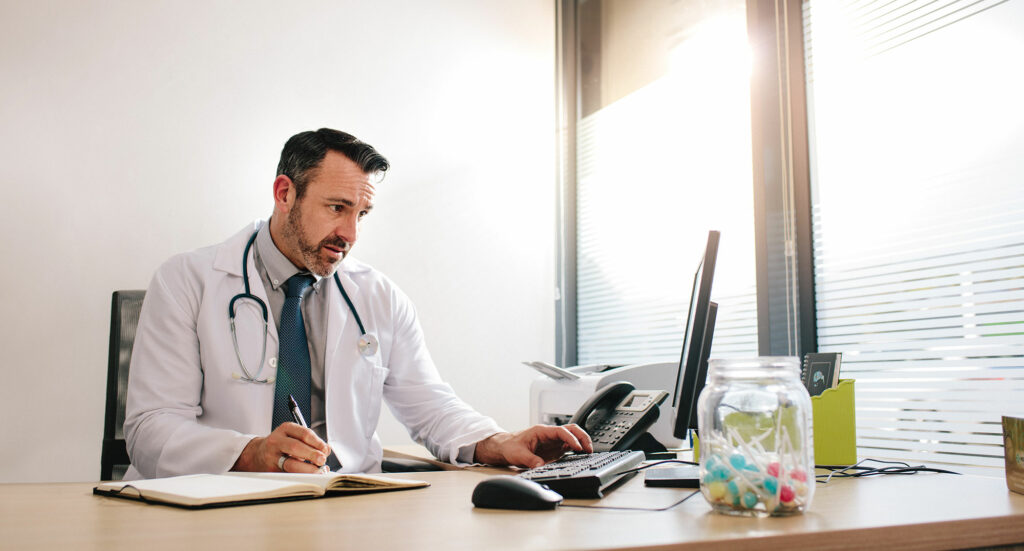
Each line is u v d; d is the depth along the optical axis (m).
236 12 2.40
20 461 2.02
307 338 1.58
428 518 0.70
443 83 2.70
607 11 2.84
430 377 1.71
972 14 1.63
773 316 2.01
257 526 0.66
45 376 2.07
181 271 1.55
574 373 2.01
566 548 0.54
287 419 1.48
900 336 1.75
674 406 1.35
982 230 1.58
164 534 0.62
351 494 0.90
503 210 2.76
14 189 2.08
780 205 2.03
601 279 2.79
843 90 1.92
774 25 2.09
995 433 1.54
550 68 2.91
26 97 2.12
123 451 1.63
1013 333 1.51
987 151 1.58
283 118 2.43
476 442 1.38
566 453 1.32
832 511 0.72
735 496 0.68
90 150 2.17
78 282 2.13
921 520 0.67
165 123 2.27
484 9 2.80
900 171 1.77
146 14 2.28
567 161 2.91
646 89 2.61
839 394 1.22
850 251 1.88
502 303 2.72
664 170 2.50
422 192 2.62
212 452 1.15
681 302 2.39
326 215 1.53
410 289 2.57
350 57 2.55
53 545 0.58
